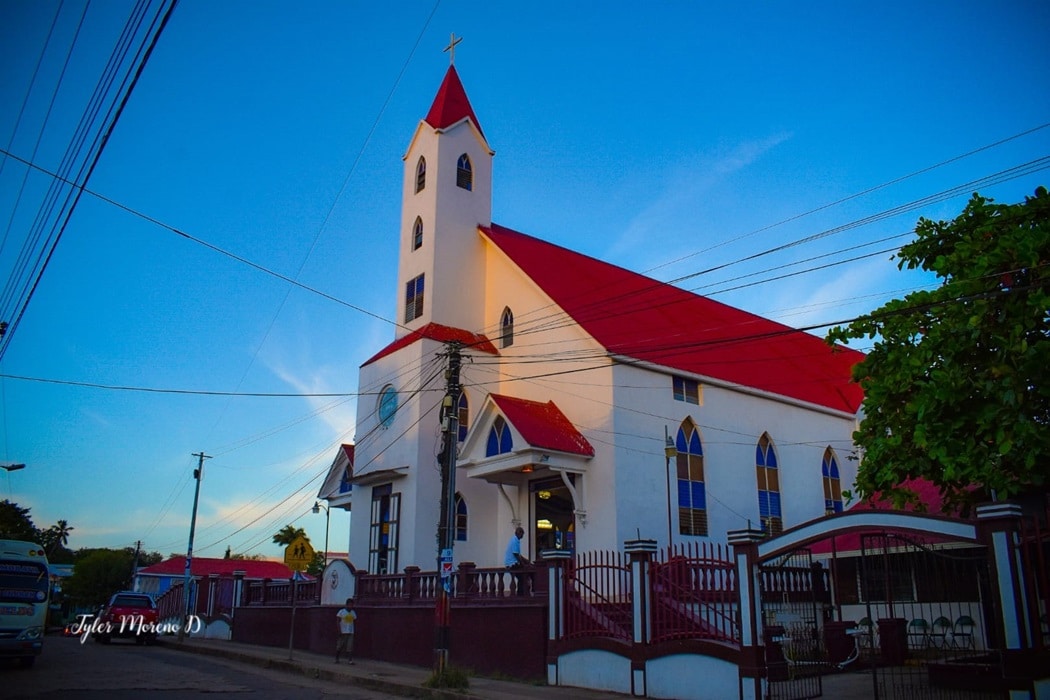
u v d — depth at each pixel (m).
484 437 25.95
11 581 21.30
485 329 30.61
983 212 15.91
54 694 15.79
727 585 14.97
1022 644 11.30
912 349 15.28
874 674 13.30
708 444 27.73
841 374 36.19
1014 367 12.96
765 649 14.18
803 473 31.19
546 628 18.23
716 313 34.41
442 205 30.98
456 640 20.34
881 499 16.39
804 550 19.55
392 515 27.17
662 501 25.42
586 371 26.02
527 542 26.58
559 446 24.20
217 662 24.67
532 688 17.02
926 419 14.05
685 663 15.05
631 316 29.12
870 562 23.22
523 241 32.69
